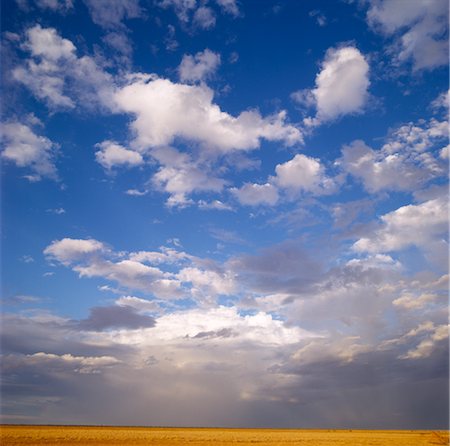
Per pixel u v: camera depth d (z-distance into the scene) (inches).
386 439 2301.9
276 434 2940.5
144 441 2009.1
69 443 1884.8
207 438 2223.2
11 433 2271.2
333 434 3009.4
